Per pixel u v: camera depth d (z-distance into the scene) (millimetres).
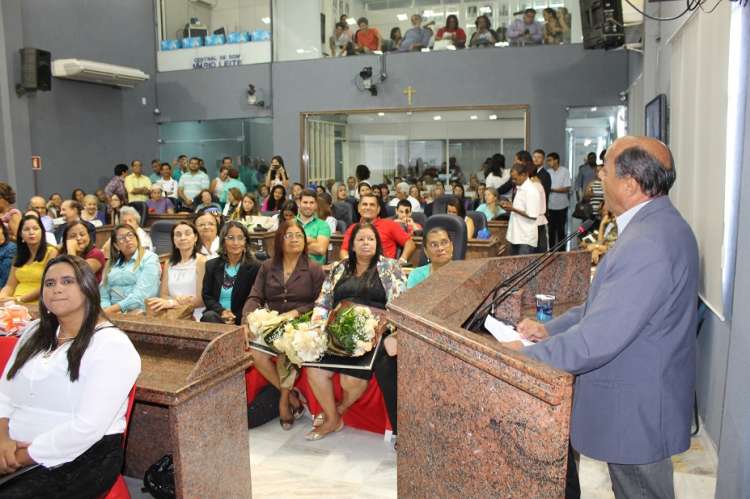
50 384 1962
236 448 2402
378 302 3525
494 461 1435
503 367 1356
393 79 10961
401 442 1858
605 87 9922
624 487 1830
